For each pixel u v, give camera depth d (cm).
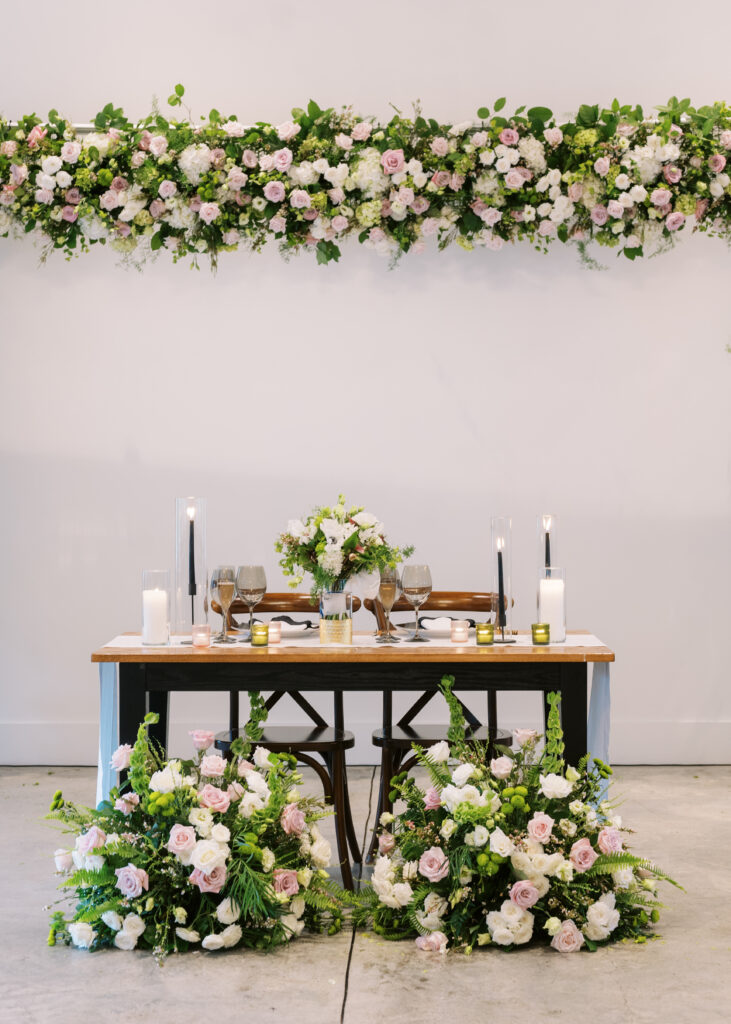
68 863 317
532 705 568
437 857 305
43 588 567
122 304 569
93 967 292
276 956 300
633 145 426
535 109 423
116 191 424
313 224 434
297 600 441
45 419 568
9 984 280
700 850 406
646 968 290
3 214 438
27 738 566
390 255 567
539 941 312
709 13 561
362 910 322
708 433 568
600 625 568
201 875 297
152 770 328
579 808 317
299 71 563
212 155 418
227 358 569
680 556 568
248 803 312
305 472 569
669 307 568
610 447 568
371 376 569
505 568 370
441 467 568
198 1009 265
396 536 569
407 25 564
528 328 568
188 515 371
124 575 568
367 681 346
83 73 562
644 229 436
